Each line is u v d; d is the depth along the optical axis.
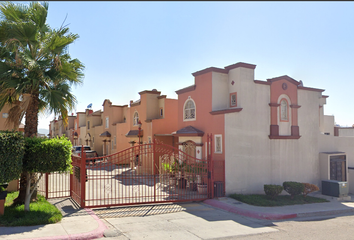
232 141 13.80
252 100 14.64
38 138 9.12
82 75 11.41
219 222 9.20
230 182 13.51
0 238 6.50
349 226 9.44
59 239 6.78
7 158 7.52
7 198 10.45
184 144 16.42
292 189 13.90
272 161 15.09
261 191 14.52
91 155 27.88
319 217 10.91
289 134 16.02
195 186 14.39
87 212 9.44
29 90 10.05
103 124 34.09
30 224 7.72
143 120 23.14
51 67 10.40
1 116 12.45
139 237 7.39
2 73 9.27
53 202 10.91
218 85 14.96
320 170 17.33
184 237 7.48
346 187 15.24
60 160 8.58
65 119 11.41
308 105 17.19
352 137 18.84
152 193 13.49
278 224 9.41
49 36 10.41
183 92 17.20
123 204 10.59
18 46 9.77
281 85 15.84
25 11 10.02
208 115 14.89
